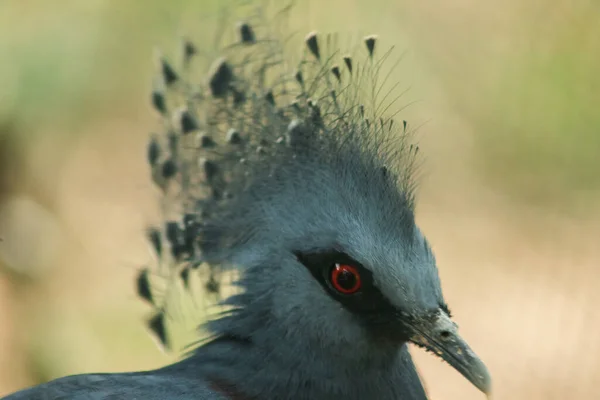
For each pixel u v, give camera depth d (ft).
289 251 31.81
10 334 58.34
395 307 30.99
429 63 60.75
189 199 33.55
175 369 32.30
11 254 59.82
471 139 67.72
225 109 33.27
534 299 68.08
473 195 76.48
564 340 63.77
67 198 75.51
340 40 47.06
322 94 32.55
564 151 67.15
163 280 40.11
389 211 31.53
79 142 72.13
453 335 30.58
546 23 58.90
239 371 31.68
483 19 61.93
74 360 57.88
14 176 58.49
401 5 58.34
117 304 62.54
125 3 49.32
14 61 48.47
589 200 71.87
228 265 32.83
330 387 31.83
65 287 63.10
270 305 31.83
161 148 34.14
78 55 49.42
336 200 31.81
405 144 32.81
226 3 44.06
